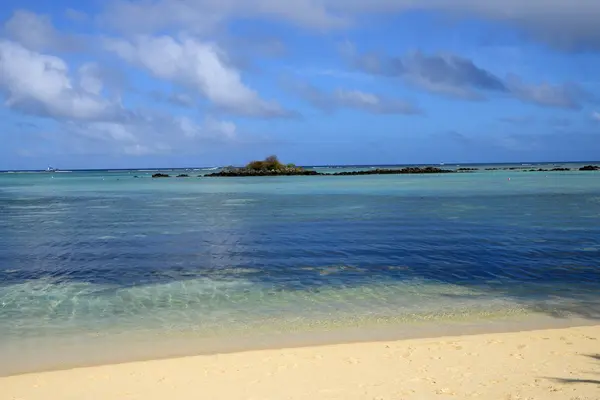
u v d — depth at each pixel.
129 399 8.20
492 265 18.81
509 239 24.44
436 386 8.39
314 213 38.03
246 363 9.65
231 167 163.88
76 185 98.69
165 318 12.91
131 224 32.81
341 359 9.77
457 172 151.38
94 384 8.80
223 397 8.16
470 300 14.30
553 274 17.27
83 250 23.02
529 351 10.02
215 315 13.13
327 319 12.71
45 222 34.38
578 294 14.79
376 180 101.06
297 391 8.32
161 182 109.12
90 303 14.36
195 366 9.55
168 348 10.77
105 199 57.72
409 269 18.39
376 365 9.43
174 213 40.03
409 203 45.88
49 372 9.37
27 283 16.80
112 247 23.78
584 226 28.62
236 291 15.56
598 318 12.56
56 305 14.15
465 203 45.03
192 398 8.16
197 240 25.62
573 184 76.94
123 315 13.20
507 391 8.10
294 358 9.88
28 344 11.06
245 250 22.61
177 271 18.50
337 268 18.72
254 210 41.41
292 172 138.00
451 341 10.73
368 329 11.89
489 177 110.25
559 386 8.26
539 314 12.94
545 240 24.00
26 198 60.56
